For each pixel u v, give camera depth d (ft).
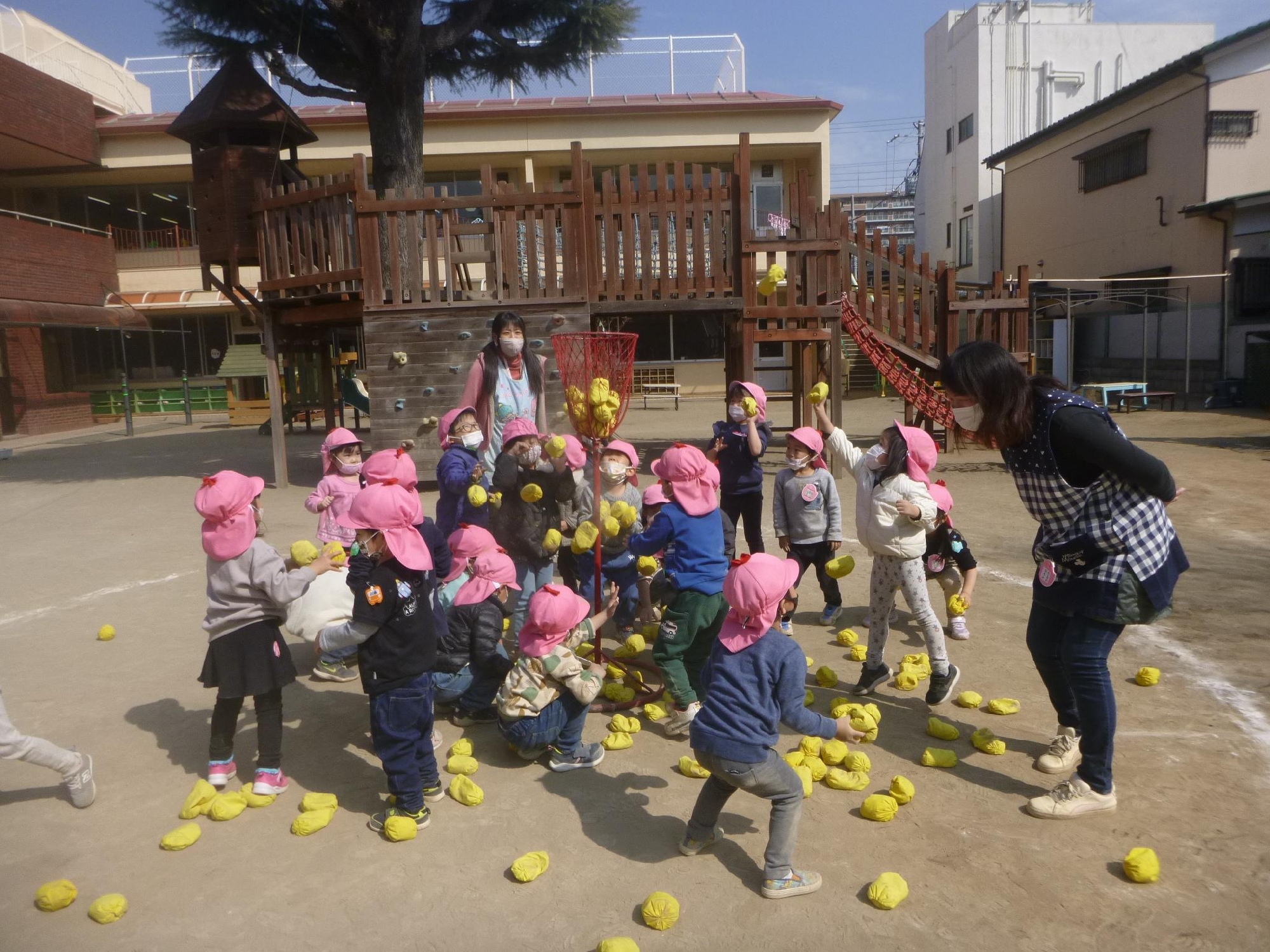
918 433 16.12
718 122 85.25
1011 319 45.78
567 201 38.96
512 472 18.94
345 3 43.29
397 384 39.58
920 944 10.05
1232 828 12.25
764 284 21.89
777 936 10.24
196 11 46.80
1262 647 19.21
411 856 12.12
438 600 15.24
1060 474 12.05
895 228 282.36
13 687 18.67
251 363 85.56
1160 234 77.41
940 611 22.48
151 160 89.51
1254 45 69.46
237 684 13.44
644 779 14.33
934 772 14.16
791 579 11.32
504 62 54.70
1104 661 12.39
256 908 11.03
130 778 14.61
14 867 12.05
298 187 47.09
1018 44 108.68
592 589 20.04
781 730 15.99
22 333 80.28
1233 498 35.01
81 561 30.12
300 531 33.14
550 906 10.92
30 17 87.66
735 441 22.58
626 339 17.06
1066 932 10.18
